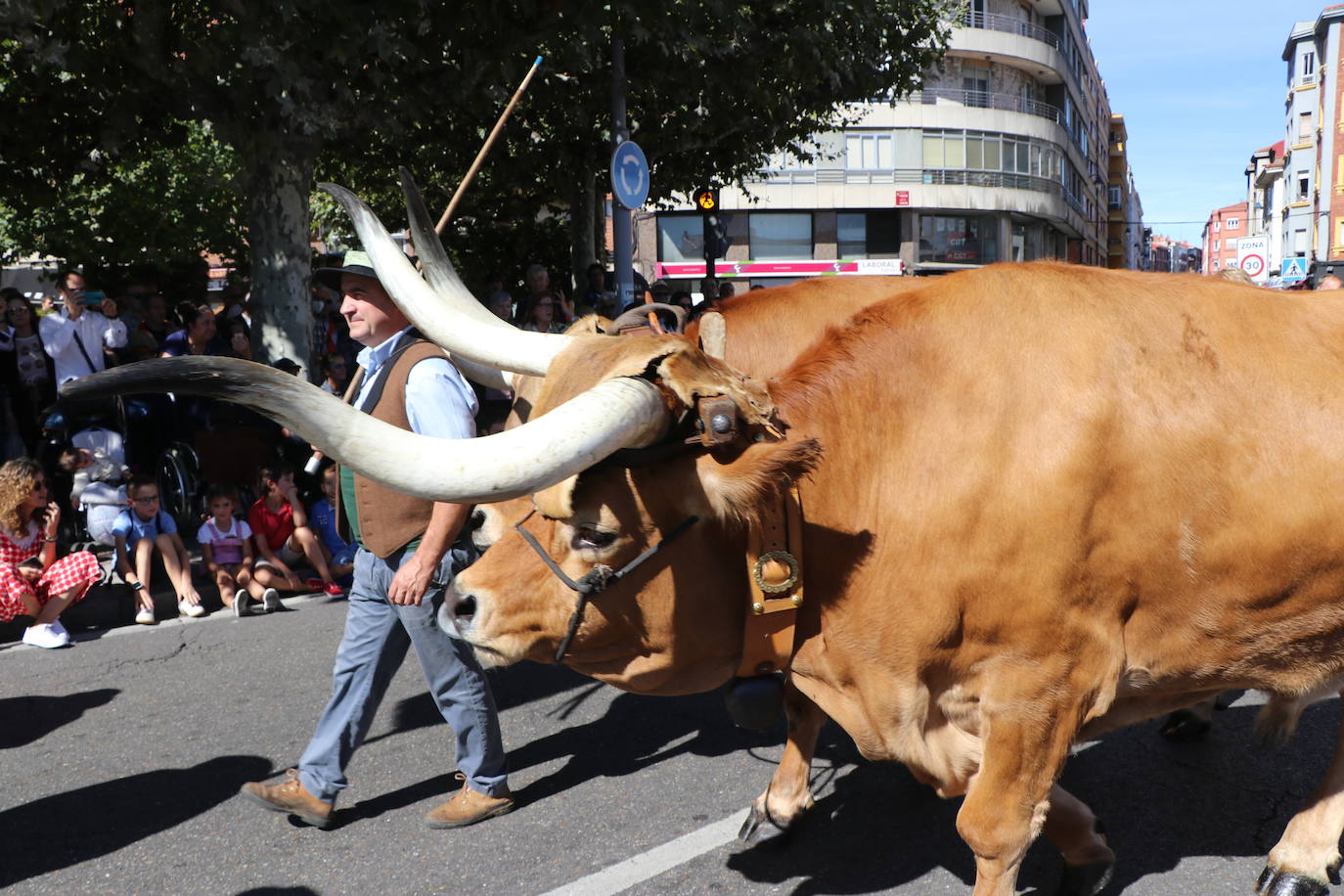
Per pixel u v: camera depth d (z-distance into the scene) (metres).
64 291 7.79
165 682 5.10
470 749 3.48
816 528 2.45
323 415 1.83
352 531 3.42
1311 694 2.75
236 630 5.98
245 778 3.96
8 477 5.47
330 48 7.18
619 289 10.55
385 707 4.63
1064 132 46.03
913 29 14.09
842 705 2.58
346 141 12.00
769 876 3.13
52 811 3.72
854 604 2.45
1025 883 3.05
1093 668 2.45
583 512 2.21
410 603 3.21
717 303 3.27
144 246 22.83
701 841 3.34
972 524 2.37
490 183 17.39
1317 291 2.71
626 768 3.91
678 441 2.17
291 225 8.96
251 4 6.81
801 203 38.38
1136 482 2.37
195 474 7.99
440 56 7.87
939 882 3.07
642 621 2.32
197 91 7.65
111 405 7.67
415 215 2.55
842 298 3.21
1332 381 2.47
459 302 2.55
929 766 2.57
